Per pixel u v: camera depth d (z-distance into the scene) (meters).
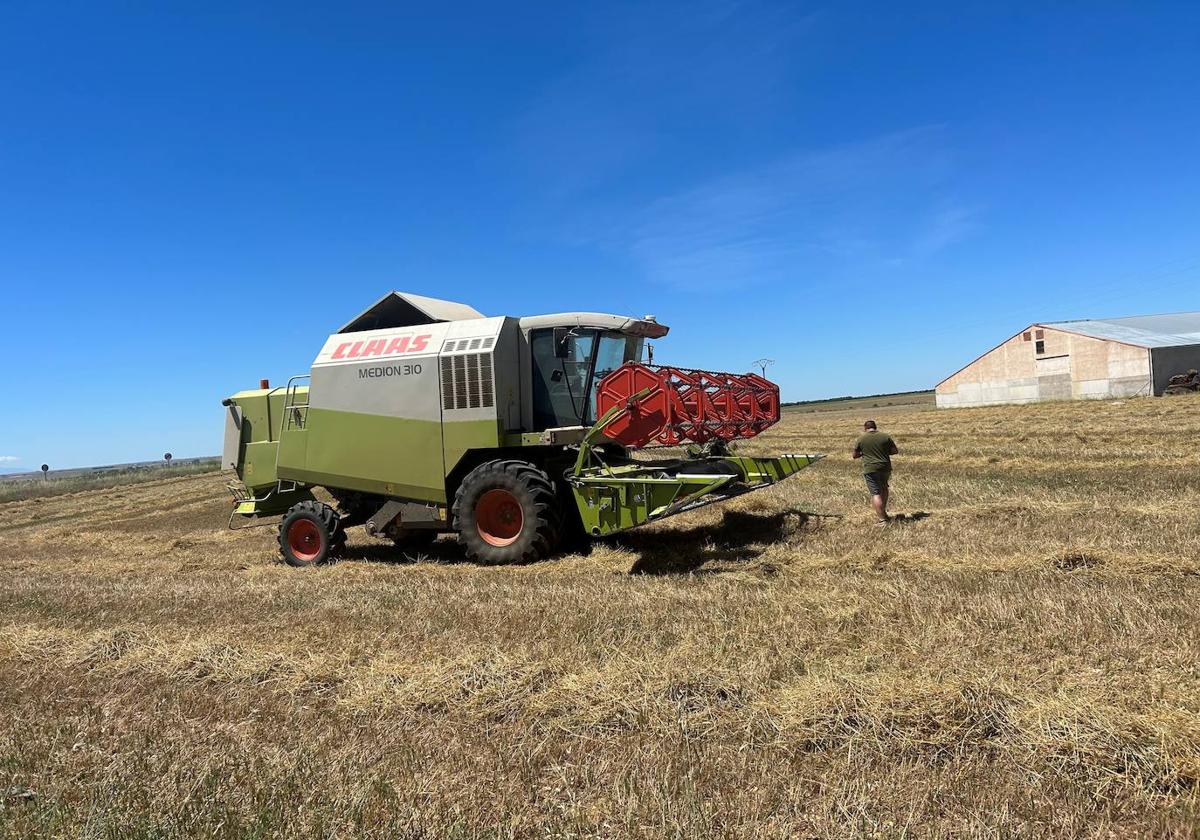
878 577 6.57
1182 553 6.50
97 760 3.80
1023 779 3.08
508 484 8.45
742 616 5.39
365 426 9.42
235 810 3.15
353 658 5.15
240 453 10.98
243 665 5.15
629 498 8.01
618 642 5.04
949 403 46.59
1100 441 18.05
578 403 9.22
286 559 10.12
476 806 3.12
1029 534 7.96
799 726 3.61
